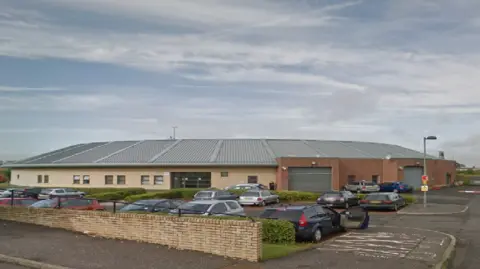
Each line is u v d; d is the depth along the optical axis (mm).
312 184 54938
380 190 56219
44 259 12625
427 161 65875
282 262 13117
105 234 16156
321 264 12969
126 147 63469
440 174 69625
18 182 63094
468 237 20094
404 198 40375
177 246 14328
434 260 13781
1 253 13328
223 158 56469
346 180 58938
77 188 53125
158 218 14875
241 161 55344
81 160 59031
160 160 56156
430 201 44250
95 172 57469
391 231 21219
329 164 55406
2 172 83312
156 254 13438
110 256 13117
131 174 56406
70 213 17391
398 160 61906
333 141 69625
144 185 55906
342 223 20344
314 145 64812
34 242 14977
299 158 54594
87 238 15766
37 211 18547
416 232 20859
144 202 22203
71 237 15938
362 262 13336
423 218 29641
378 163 61938
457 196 50750
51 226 18016
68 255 13156
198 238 13922
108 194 44406
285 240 16594
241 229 13133
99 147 65562
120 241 15312
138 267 11922
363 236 19234
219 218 14250
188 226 14156
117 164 56062
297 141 66312
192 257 13141
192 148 61250
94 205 24297
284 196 44625
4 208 19734
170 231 14539
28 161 63344
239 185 47906
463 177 84125
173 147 61906
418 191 59500
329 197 36781
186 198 47188
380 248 15906
